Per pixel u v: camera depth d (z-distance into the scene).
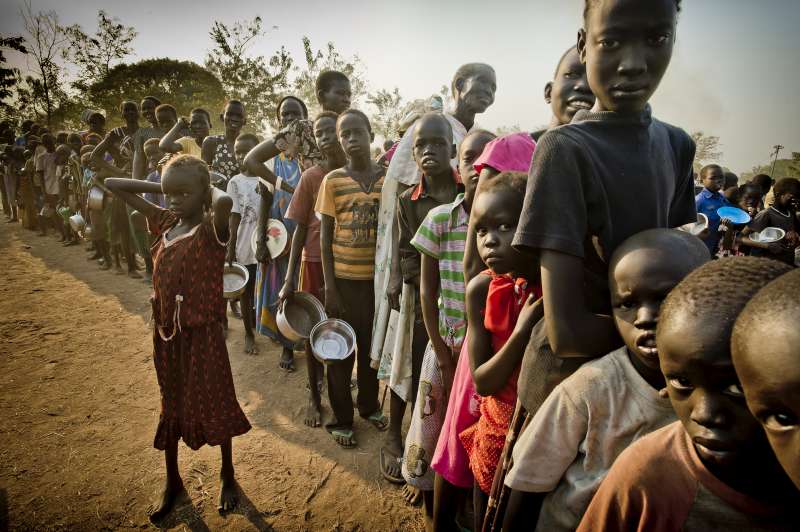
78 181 9.17
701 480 0.85
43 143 10.73
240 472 2.94
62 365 4.39
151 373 4.27
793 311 0.54
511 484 1.29
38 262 8.44
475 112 3.52
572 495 1.19
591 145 1.20
